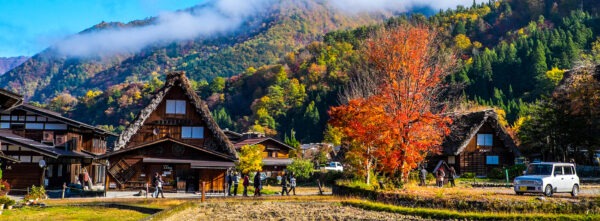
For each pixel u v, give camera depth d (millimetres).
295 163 60656
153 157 40969
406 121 30172
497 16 167375
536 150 57500
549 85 101000
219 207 27203
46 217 23000
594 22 137375
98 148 56688
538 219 19781
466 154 55125
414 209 23531
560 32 131250
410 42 32031
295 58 176000
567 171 28781
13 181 39875
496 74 119125
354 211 24812
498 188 35312
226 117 145500
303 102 141000
